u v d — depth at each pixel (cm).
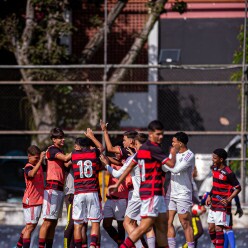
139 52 8319
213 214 4912
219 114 8781
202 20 9288
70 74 7906
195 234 5200
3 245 5744
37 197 4662
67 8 8219
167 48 9300
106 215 4834
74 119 7838
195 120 8800
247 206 6969
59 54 7944
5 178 8100
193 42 9288
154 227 4384
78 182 4500
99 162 4538
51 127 7831
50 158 4638
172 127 8869
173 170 4306
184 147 4647
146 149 3944
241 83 6969
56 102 7862
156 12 8250
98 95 7875
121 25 9138
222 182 4884
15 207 7169
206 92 8812
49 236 4700
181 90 8862
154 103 8825
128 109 8869
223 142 8675
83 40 9162
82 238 4581
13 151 8294
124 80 8619
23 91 8431
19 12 8688
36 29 8031
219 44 9262
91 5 9131
